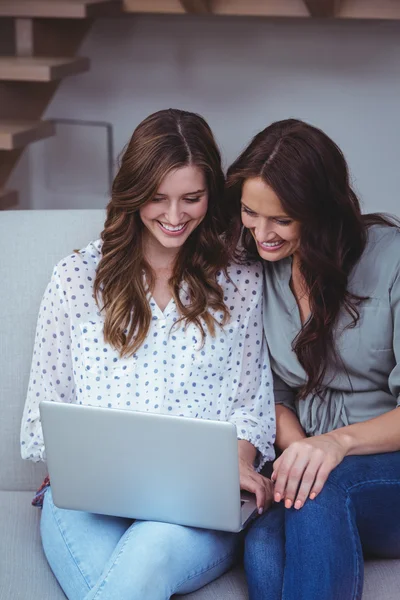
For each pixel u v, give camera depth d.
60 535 1.61
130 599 1.43
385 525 1.56
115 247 1.74
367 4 4.07
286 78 4.56
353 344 1.70
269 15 4.13
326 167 1.58
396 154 4.59
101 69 4.62
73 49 4.27
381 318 1.68
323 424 1.76
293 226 1.61
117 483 1.52
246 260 1.82
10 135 3.59
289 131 1.58
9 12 3.84
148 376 1.73
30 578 1.59
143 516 1.55
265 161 1.56
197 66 4.59
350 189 1.67
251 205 1.60
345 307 1.68
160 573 1.47
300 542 1.45
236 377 1.80
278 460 1.57
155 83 4.62
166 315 1.75
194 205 1.67
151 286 1.76
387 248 1.70
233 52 4.55
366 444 1.60
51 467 1.54
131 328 1.72
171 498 1.50
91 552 1.58
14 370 1.87
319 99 4.57
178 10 4.18
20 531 1.73
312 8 3.96
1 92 3.86
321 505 1.47
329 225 1.63
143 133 1.64
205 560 1.56
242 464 1.67
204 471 1.44
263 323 1.81
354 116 4.57
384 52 4.45
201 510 1.50
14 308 1.88
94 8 3.90
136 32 4.56
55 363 1.78
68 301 1.75
